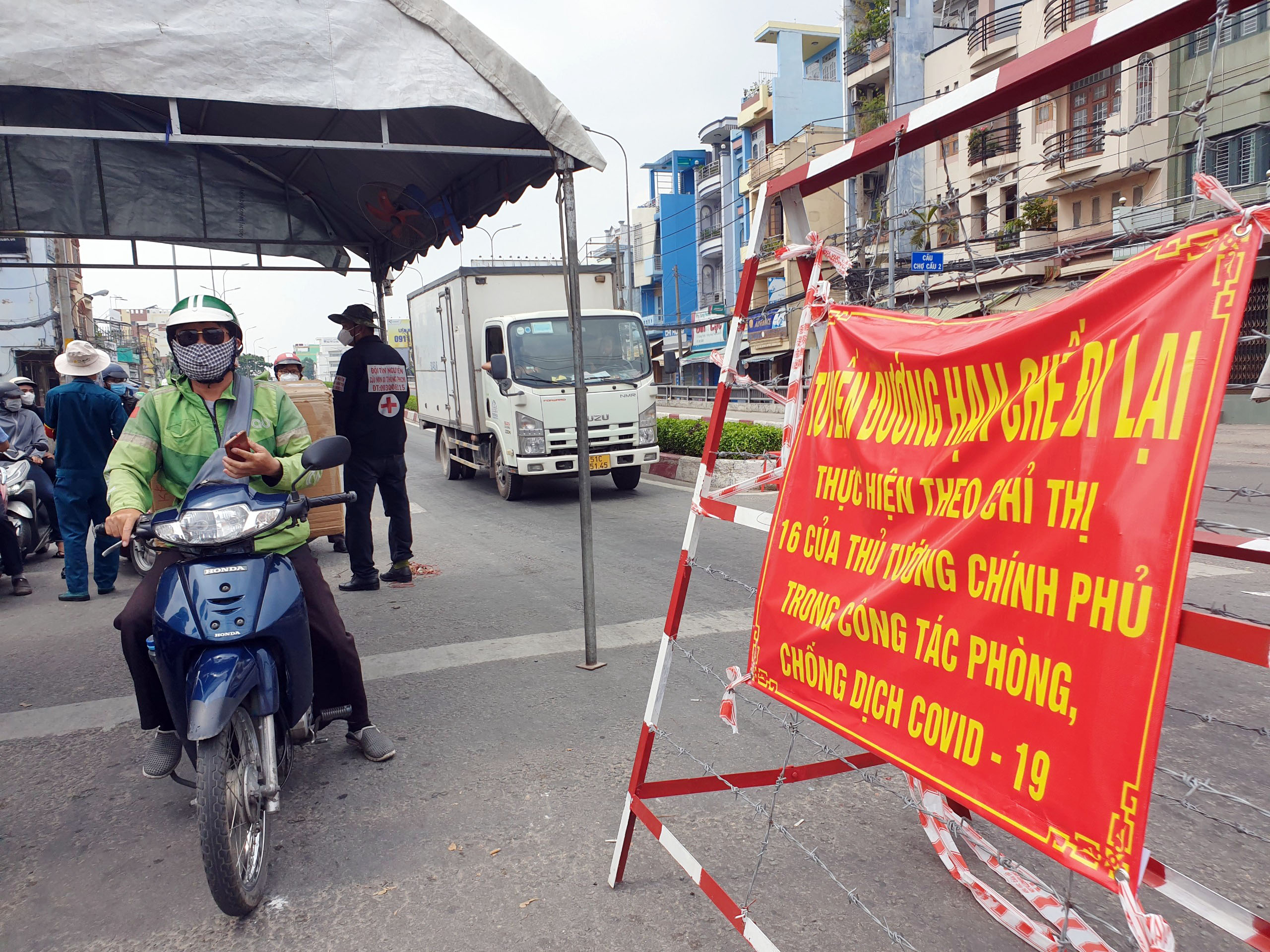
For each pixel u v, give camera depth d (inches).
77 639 228.8
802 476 88.2
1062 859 57.6
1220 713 154.8
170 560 124.2
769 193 97.9
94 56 130.4
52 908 107.7
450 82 156.3
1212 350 53.4
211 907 106.9
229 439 126.3
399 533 269.6
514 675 185.0
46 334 1079.6
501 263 529.3
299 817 127.5
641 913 101.3
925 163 721.6
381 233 274.8
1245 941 64.8
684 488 469.7
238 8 139.3
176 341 121.7
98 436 268.5
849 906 101.3
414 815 126.7
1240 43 459.5
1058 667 59.7
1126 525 56.2
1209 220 56.4
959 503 69.4
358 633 219.3
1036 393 64.1
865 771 132.8
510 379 426.0
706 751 144.8
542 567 289.6
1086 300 61.5
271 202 273.9
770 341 1278.3
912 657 72.2
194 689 100.0
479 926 100.0
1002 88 70.2
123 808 134.0
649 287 1991.9
